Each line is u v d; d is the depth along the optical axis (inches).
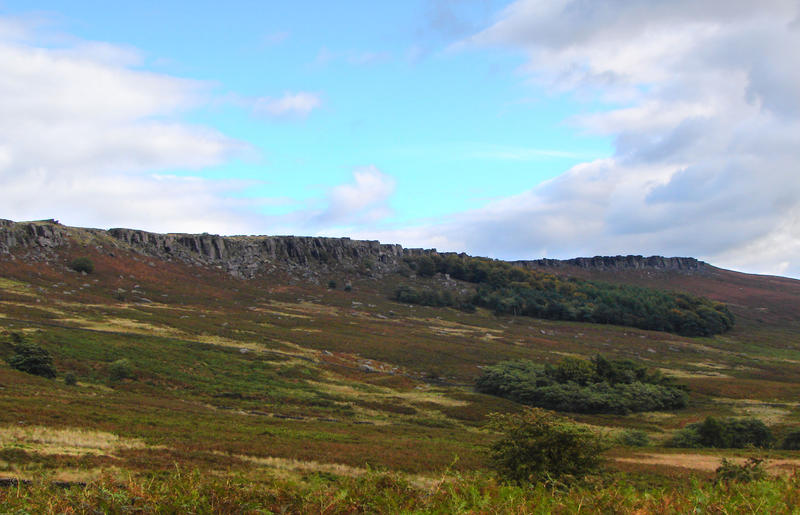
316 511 365.1
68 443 1250.6
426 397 3454.7
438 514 339.6
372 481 422.3
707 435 2615.7
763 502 347.6
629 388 3715.6
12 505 356.8
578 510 342.3
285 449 1534.2
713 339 7696.9
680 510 342.3
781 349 7249.0
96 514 346.6
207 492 375.6
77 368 2955.2
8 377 2373.3
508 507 337.4
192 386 3041.3
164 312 5216.5
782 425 2987.2
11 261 5851.4
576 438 948.6
